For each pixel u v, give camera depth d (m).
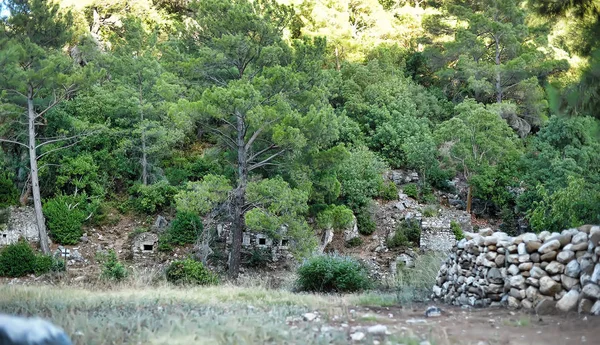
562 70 42.22
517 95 43.91
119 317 10.09
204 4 30.48
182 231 30.20
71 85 29.56
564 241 11.78
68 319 9.51
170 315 10.12
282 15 30.98
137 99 33.38
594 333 8.18
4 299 13.12
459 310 11.98
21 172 33.12
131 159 34.41
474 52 44.88
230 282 24.61
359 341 8.12
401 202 34.53
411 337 7.93
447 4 48.94
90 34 41.47
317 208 31.69
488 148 35.25
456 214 33.44
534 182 33.94
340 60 45.56
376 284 21.62
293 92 28.64
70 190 32.97
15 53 28.17
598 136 14.66
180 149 38.03
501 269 12.66
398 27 50.41
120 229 31.03
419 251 30.59
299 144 25.73
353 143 38.00
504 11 46.41
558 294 11.31
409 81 45.56
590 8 13.93
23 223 29.69
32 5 34.25
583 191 21.97
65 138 30.36
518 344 7.71
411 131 39.06
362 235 32.50
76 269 27.38
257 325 8.97
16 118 31.25
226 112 26.61
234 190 27.31
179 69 31.05
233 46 28.80
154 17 48.56
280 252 30.14
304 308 12.26
